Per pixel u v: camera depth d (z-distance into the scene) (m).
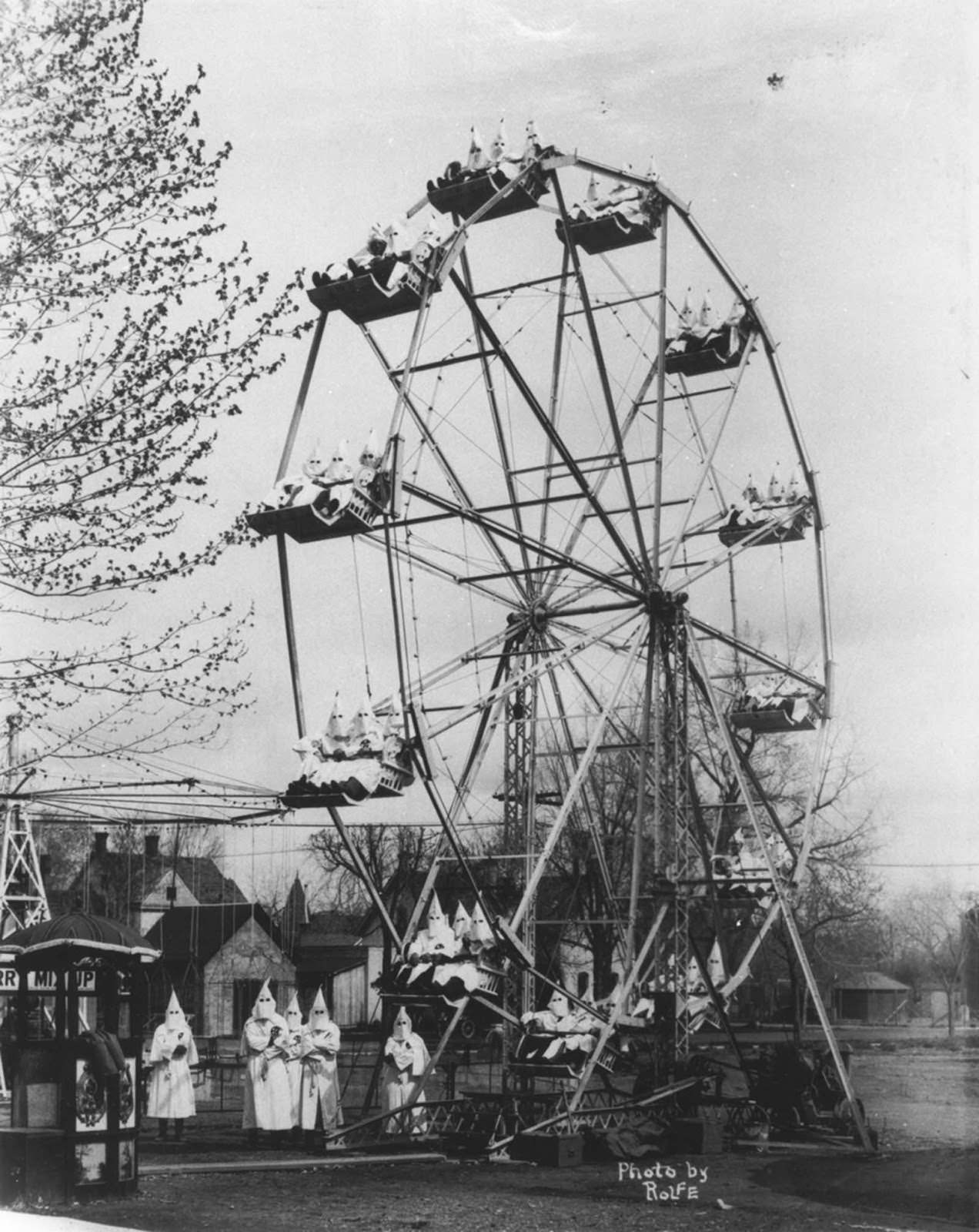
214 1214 19.23
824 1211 20.33
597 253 33.84
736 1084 31.55
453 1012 30.31
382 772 26.45
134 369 22.36
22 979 19.64
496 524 28.48
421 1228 18.69
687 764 31.36
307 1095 27.73
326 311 28.70
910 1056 52.84
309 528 27.30
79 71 22.69
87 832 74.50
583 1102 29.77
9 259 21.95
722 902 34.34
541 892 49.78
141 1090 20.80
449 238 28.55
